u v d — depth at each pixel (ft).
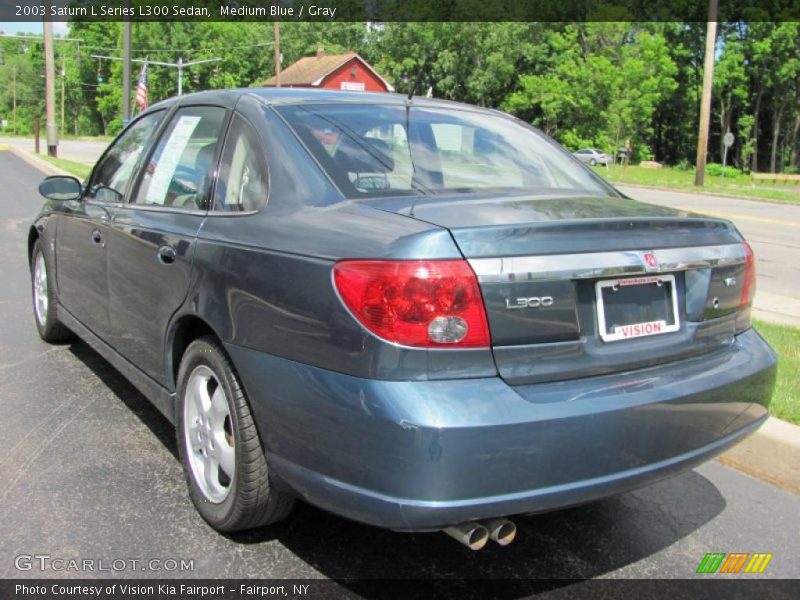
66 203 15.97
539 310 7.99
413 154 10.74
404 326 7.54
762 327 20.72
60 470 11.87
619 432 8.16
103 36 282.36
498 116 13.38
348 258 8.01
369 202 9.18
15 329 19.76
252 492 9.30
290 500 9.59
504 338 7.82
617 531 10.84
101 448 12.73
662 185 109.40
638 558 10.11
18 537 9.89
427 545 10.16
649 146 244.42
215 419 10.05
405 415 7.38
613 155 196.65
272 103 10.94
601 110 196.44
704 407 8.98
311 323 8.16
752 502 11.93
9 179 68.49
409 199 9.39
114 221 13.07
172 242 10.85
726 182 131.75
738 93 208.64
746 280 10.26
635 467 8.41
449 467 7.38
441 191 10.09
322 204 9.26
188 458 10.66
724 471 13.15
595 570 9.77
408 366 7.55
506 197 9.91
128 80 82.74
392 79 224.53
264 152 10.21
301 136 10.16
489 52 216.95
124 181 13.76
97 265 13.91
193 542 9.94
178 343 11.01
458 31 215.92
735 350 9.99
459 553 10.01
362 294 7.75
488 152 11.77
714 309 9.64
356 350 7.73
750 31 202.39
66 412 14.28
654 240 8.99
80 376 16.29
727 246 9.89
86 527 10.21
